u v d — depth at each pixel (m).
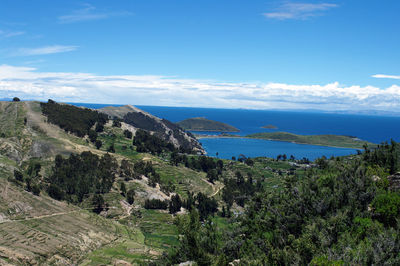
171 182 186.12
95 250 103.75
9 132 197.88
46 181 150.00
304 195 47.69
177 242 119.12
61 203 133.25
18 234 97.88
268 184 190.00
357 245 32.19
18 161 166.50
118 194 153.88
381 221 38.19
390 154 57.78
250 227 49.88
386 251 28.69
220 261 39.16
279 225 43.78
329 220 38.50
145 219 140.00
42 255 90.50
